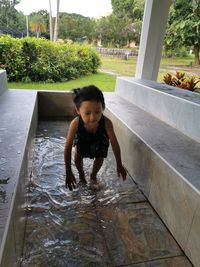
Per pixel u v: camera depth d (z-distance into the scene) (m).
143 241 1.30
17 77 3.79
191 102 1.80
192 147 1.63
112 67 4.58
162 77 3.43
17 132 1.68
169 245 1.28
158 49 3.18
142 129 1.96
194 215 1.12
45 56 3.84
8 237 0.81
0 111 2.18
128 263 1.16
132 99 2.90
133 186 1.81
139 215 1.50
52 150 2.31
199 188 1.11
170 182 1.33
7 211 0.88
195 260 1.14
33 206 1.51
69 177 1.62
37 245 1.21
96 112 1.50
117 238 1.30
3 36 3.74
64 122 3.17
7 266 0.79
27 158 1.61
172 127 2.05
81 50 4.20
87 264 1.14
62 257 1.16
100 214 1.48
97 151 1.69
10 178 1.10
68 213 1.47
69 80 4.11
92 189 1.73
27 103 2.52
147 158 1.62
